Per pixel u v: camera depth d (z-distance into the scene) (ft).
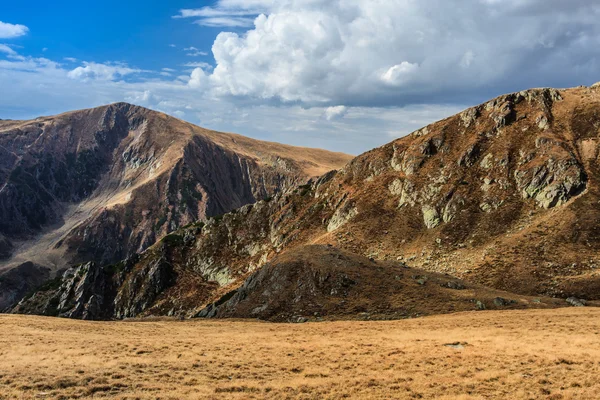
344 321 204.33
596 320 157.28
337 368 99.71
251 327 196.75
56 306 640.17
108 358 107.45
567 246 333.01
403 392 79.82
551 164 412.98
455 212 430.20
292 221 585.63
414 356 107.76
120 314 593.01
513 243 357.20
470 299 235.61
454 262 368.48
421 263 384.47
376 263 297.53
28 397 75.72
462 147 498.69
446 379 87.25
